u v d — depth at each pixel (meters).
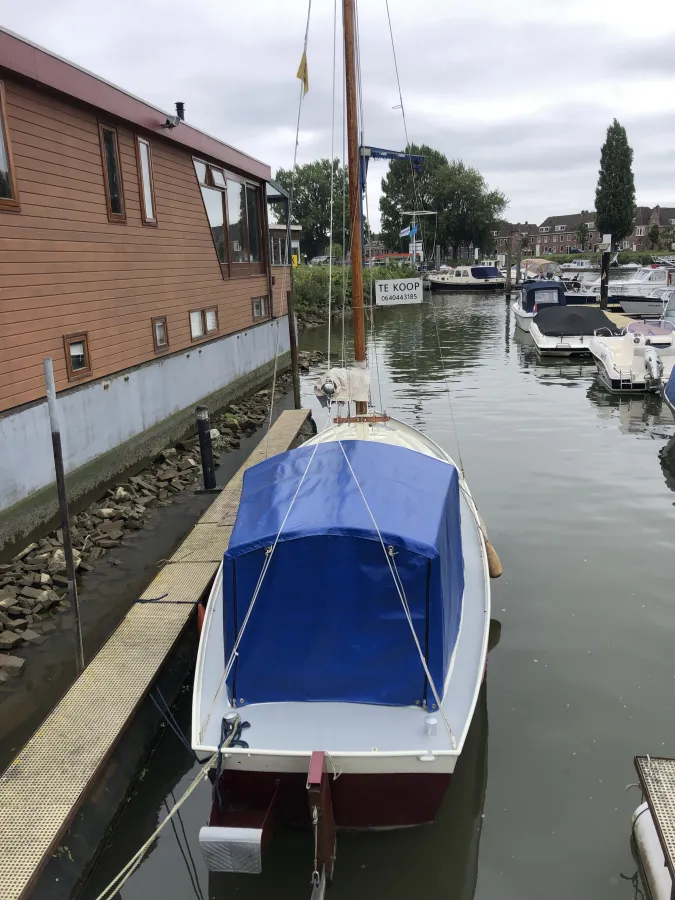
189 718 5.74
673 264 60.78
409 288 8.66
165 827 4.68
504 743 5.22
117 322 11.59
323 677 4.50
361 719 4.39
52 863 3.98
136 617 6.39
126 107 11.34
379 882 4.17
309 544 4.39
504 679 5.96
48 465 9.34
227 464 12.33
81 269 10.40
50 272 9.56
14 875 3.77
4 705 5.66
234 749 4.14
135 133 12.18
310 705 4.52
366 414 8.41
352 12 8.02
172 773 5.17
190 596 6.74
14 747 5.18
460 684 4.71
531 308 28.77
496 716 5.51
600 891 4.07
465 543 6.68
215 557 7.57
